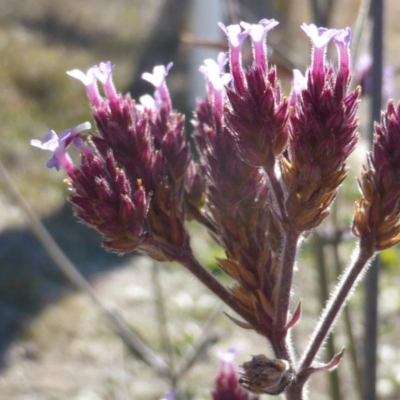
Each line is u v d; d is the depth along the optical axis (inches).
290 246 5.2
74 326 15.7
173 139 5.5
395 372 13.7
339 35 5.1
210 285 5.4
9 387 14.0
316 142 5.0
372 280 6.7
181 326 15.3
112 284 17.2
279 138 5.1
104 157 5.4
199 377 13.4
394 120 5.2
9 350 15.0
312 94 5.1
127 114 5.4
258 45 5.2
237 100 5.1
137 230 5.2
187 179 5.7
